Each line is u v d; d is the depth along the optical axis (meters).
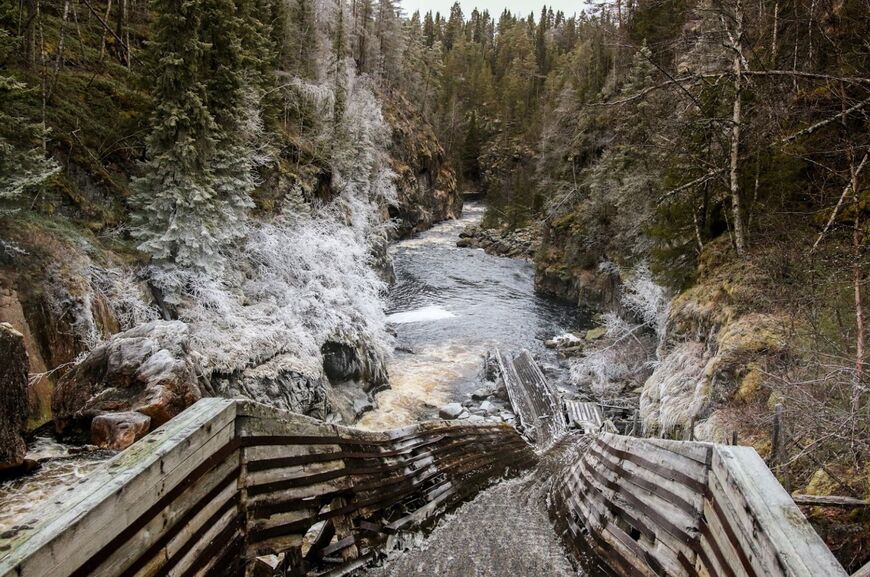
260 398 10.23
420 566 3.80
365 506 4.02
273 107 20.19
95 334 7.95
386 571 3.67
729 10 12.75
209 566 2.23
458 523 5.23
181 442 2.03
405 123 56.97
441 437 6.30
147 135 11.35
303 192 19.89
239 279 13.26
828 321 7.29
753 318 9.10
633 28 18.42
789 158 10.96
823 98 10.56
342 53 36.78
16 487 3.99
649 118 18.12
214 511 2.30
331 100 25.06
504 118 81.00
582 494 5.09
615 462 4.17
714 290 11.92
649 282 19.66
